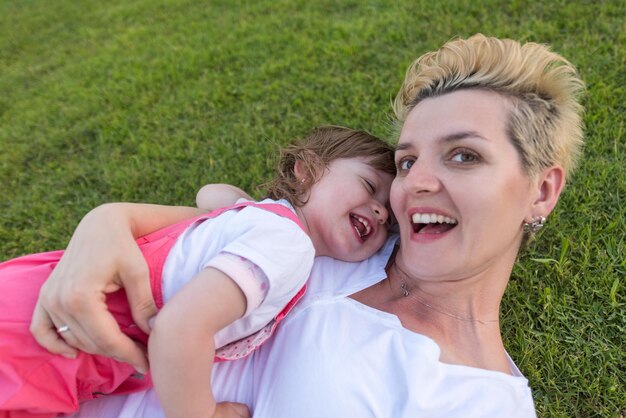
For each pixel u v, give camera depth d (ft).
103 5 19.80
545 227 7.91
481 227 4.92
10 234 10.29
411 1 13.38
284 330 5.48
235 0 16.58
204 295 4.50
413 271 5.35
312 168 6.53
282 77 12.34
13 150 12.43
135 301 4.70
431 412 4.74
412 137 5.35
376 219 6.35
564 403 6.48
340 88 11.48
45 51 17.28
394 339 5.09
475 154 4.94
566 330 6.99
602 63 10.19
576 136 5.69
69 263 4.61
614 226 7.77
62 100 13.96
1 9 21.71
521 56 5.22
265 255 4.85
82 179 11.27
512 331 7.09
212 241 5.30
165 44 15.11
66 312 4.41
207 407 4.71
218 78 12.89
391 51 12.01
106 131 12.10
